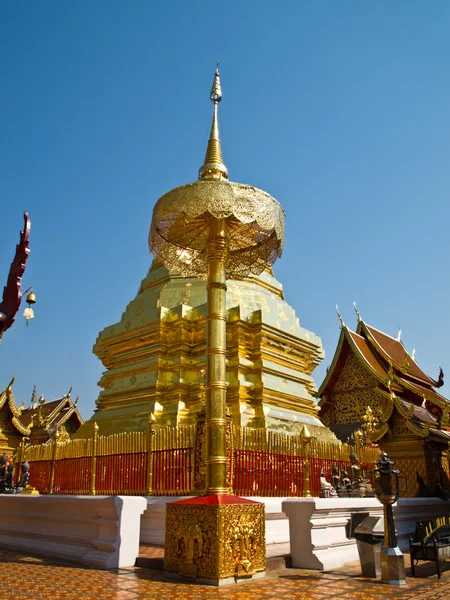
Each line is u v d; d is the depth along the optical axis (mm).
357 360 25516
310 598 6309
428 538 8336
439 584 7422
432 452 17469
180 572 7555
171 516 7949
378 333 27250
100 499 8906
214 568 7188
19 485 14344
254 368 16312
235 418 15047
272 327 16891
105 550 8641
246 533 7625
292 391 16984
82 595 6316
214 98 10445
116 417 16281
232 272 11070
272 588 6922
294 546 8703
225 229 9328
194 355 16469
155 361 16375
